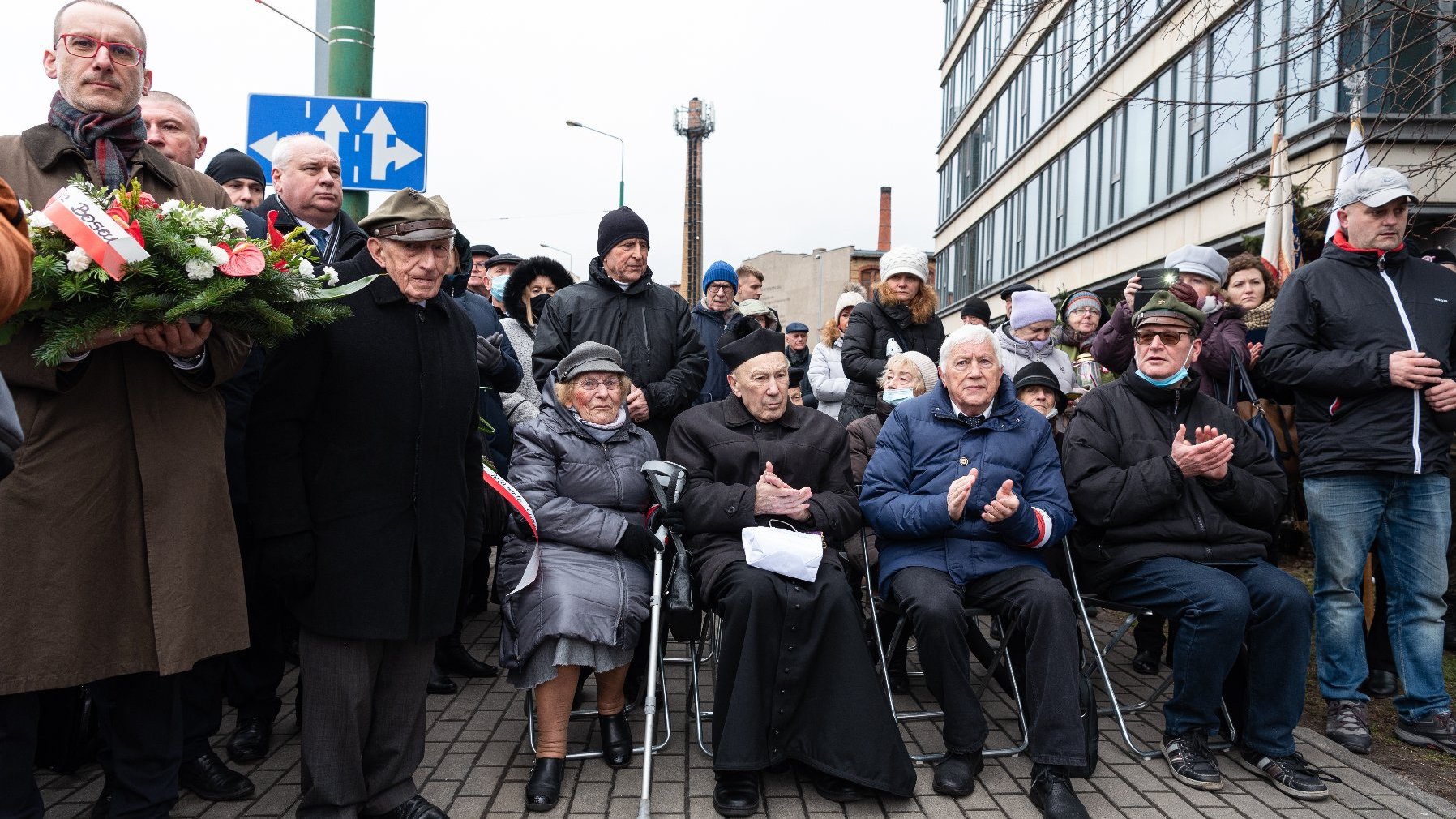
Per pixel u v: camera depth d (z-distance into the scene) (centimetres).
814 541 351
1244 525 387
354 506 281
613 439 387
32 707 245
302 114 499
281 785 334
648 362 469
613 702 369
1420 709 386
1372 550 443
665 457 413
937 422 405
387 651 300
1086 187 1836
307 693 283
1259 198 1128
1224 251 1314
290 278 246
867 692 337
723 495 375
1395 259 396
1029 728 351
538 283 582
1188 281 507
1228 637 346
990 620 623
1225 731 384
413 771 308
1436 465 379
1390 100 504
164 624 249
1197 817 322
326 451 282
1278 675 349
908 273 589
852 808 329
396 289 293
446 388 300
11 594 230
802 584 348
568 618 331
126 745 261
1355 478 386
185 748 317
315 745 281
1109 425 407
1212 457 366
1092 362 604
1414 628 387
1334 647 392
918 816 323
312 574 278
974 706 350
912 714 416
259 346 346
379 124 505
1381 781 352
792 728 335
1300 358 390
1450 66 484
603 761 367
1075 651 342
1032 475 393
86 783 335
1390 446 377
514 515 359
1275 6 555
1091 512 389
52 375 233
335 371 281
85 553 241
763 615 338
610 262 473
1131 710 402
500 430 489
